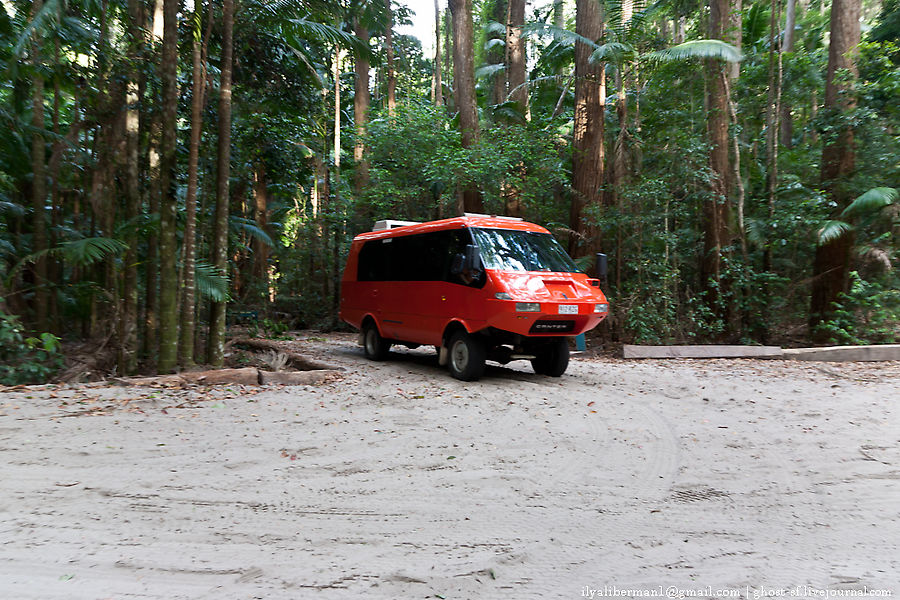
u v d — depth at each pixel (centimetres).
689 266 1523
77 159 1070
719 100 1419
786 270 1471
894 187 1273
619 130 1482
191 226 845
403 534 322
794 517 360
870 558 303
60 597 245
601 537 324
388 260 1080
